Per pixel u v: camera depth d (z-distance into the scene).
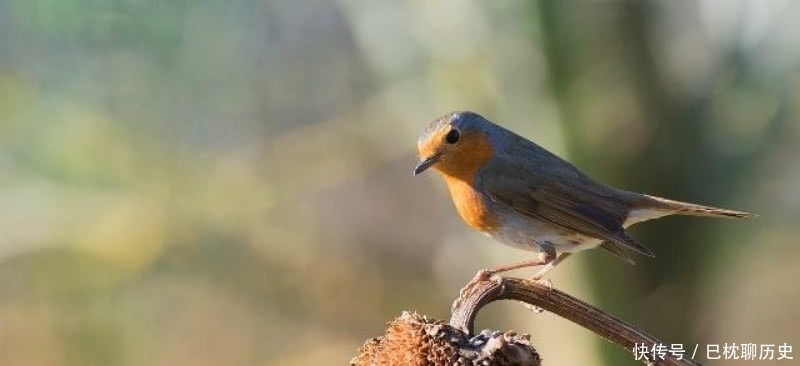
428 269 17.28
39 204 14.64
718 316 13.77
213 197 15.55
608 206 8.51
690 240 12.45
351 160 16.22
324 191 17.09
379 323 17.05
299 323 16.78
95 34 13.67
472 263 16.41
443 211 17.19
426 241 17.27
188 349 16.17
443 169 8.51
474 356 5.55
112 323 15.38
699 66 12.55
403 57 14.47
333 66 16.33
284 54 15.84
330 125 16.08
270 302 16.58
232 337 16.41
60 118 14.20
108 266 15.19
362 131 16.08
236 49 14.88
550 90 12.14
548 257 8.38
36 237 14.67
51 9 13.41
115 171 14.69
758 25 12.50
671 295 12.41
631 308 12.27
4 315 15.05
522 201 8.41
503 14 12.29
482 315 16.06
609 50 12.08
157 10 13.73
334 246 17.02
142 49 13.93
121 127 14.55
